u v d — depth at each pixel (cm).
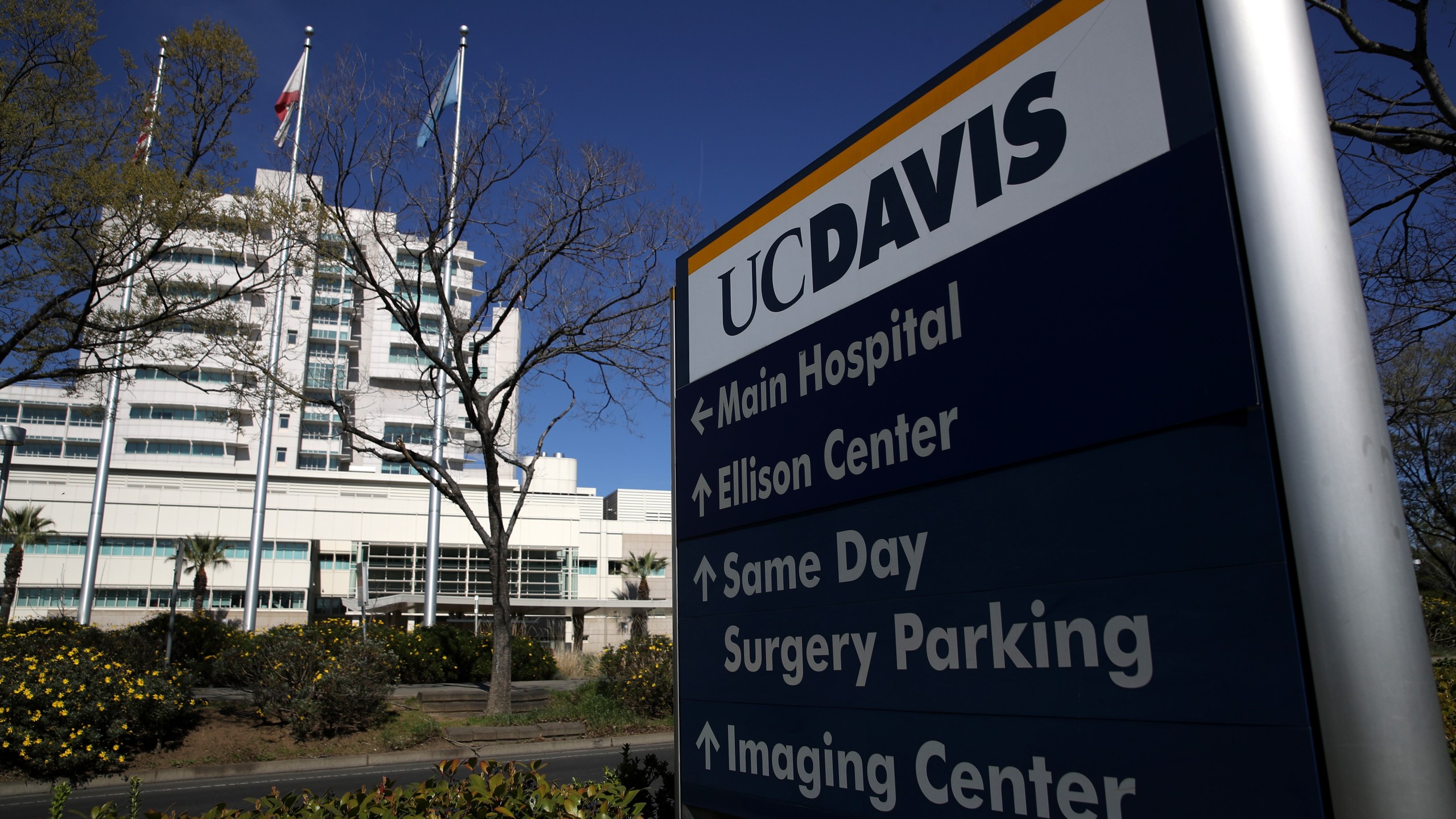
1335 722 140
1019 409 198
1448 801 133
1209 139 171
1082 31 200
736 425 296
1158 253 176
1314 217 157
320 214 1599
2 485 2369
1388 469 147
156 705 1277
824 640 244
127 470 5372
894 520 227
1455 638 1988
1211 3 174
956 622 205
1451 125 745
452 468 7425
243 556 5172
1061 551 184
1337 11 781
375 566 5375
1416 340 898
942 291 224
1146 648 166
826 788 236
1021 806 184
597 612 5181
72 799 1047
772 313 288
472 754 1357
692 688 300
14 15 1411
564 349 1680
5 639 1452
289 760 1274
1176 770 159
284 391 1697
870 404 240
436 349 2069
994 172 216
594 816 337
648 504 8069
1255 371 156
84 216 1448
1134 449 174
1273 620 149
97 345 1568
